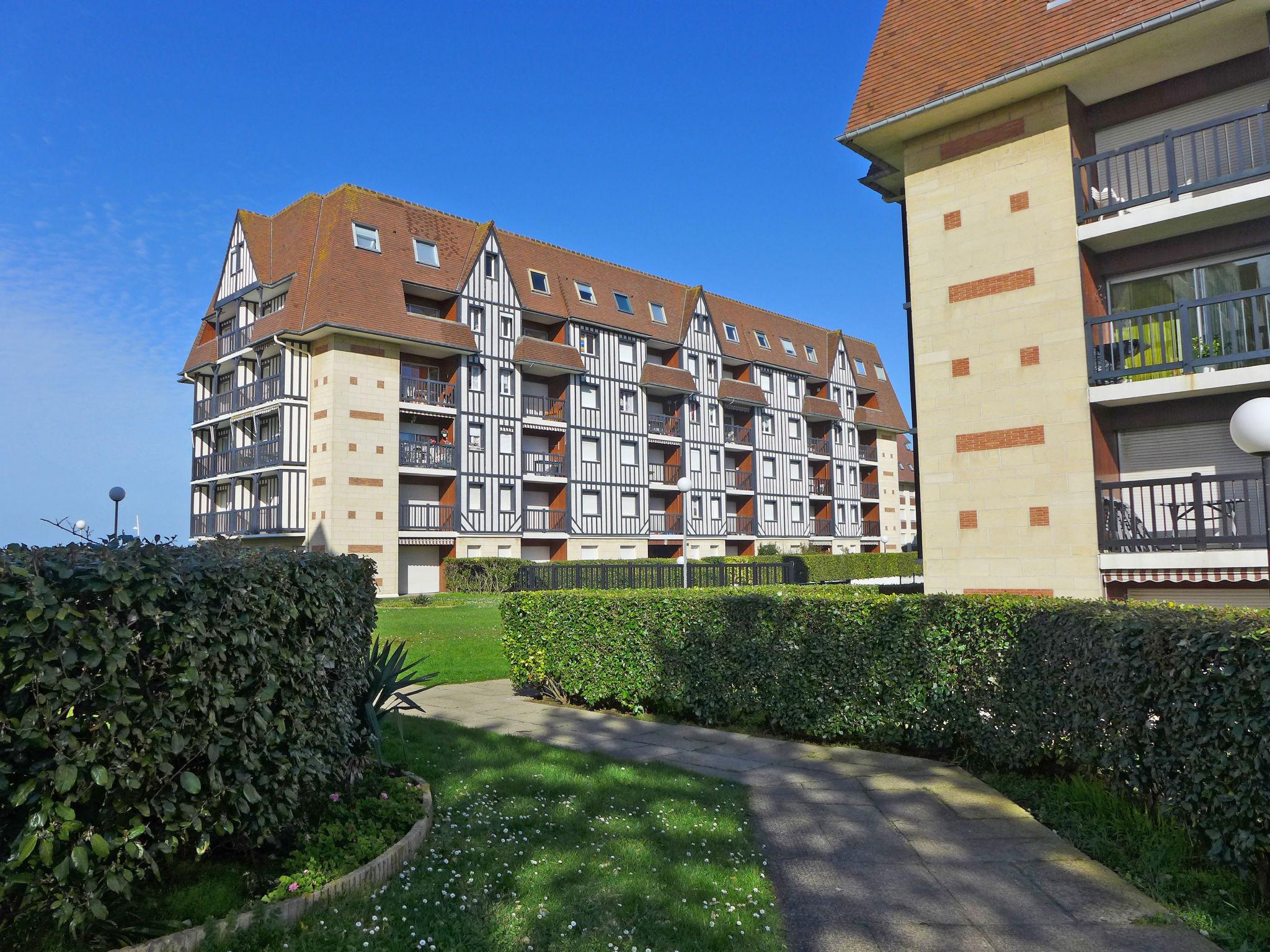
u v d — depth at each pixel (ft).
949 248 40.78
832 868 15.72
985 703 22.20
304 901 12.91
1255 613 14.90
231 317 116.88
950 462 40.06
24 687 10.37
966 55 39.70
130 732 11.44
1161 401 37.76
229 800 13.11
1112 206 36.29
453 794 20.08
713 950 12.28
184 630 12.18
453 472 108.58
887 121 40.91
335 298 97.55
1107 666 17.02
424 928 12.66
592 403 126.82
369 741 19.49
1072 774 20.90
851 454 177.99
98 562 11.26
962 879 15.11
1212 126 34.22
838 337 178.29
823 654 26.25
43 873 10.61
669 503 139.85
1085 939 12.67
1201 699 13.99
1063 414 37.04
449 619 66.23
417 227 112.06
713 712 28.94
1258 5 32.32
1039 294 38.01
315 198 111.04
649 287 143.43
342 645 17.26
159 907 12.46
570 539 121.60
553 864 15.46
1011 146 39.24
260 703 13.74
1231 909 13.38
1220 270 37.27
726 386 147.33
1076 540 36.37
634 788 20.77
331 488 96.78
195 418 121.19
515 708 32.60
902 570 154.71
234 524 108.37
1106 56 35.73
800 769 23.26
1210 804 14.06
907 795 20.58
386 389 102.53
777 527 157.89
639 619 31.04
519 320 117.50
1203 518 33.81
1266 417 19.52
